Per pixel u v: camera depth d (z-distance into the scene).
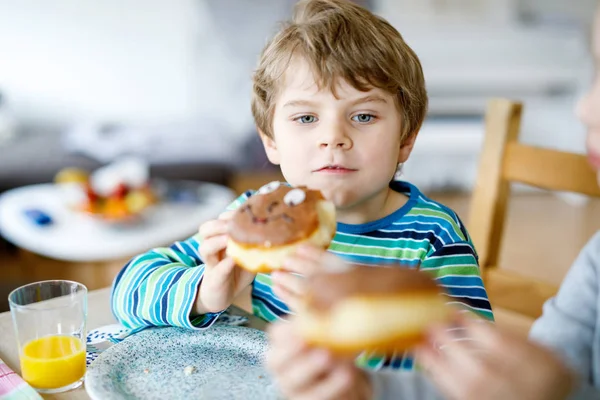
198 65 4.12
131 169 2.38
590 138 0.54
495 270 1.15
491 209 1.16
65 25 3.83
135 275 0.91
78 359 0.72
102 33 3.91
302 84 0.83
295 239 0.63
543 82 4.23
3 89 3.79
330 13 0.90
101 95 4.00
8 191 2.86
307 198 0.67
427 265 0.90
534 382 0.45
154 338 0.79
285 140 0.86
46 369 0.70
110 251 1.96
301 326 0.50
